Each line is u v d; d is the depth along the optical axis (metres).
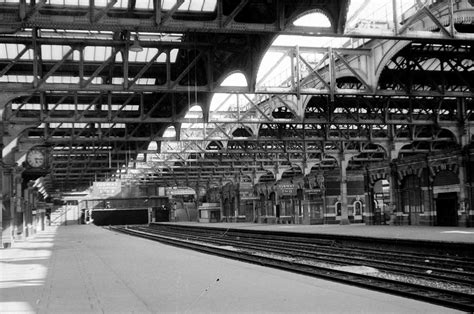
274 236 44.88
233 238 47.94
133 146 47.31
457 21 26.34
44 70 28.11
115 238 41.25
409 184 48.91
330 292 11.63
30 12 16.98
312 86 35.03
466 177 40.97
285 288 12.29
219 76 25.00
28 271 16.69
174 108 30.03
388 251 26.20
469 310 11.19
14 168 30.91
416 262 21.73
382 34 20.17
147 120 29.69
